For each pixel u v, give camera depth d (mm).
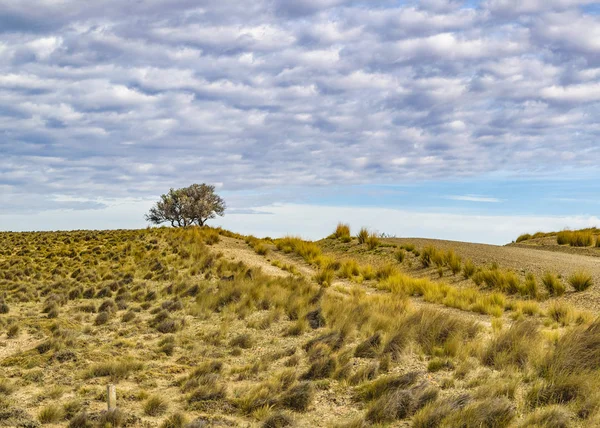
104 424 7656
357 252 26156
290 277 19312
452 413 7070
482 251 23344
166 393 9352
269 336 13008
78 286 19609
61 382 9969
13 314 16172
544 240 28906
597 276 17594
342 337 11766
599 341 9086
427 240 27609
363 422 7188
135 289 19438
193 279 20203
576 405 7344
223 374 10172
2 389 9359
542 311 14641
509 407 7137
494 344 9945
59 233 35969
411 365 9719
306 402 8266
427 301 16969
